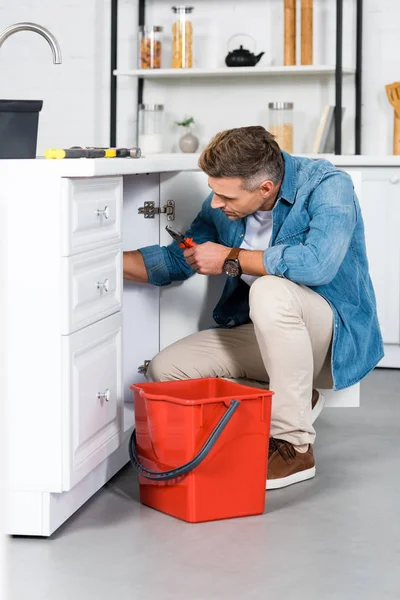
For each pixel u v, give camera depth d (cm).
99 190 231
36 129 229
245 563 198
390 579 189
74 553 204
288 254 244
